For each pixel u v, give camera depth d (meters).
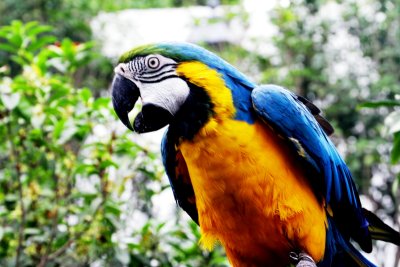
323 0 9.65
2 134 5.36
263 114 3.55
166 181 5.16
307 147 3.64
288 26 9.63
